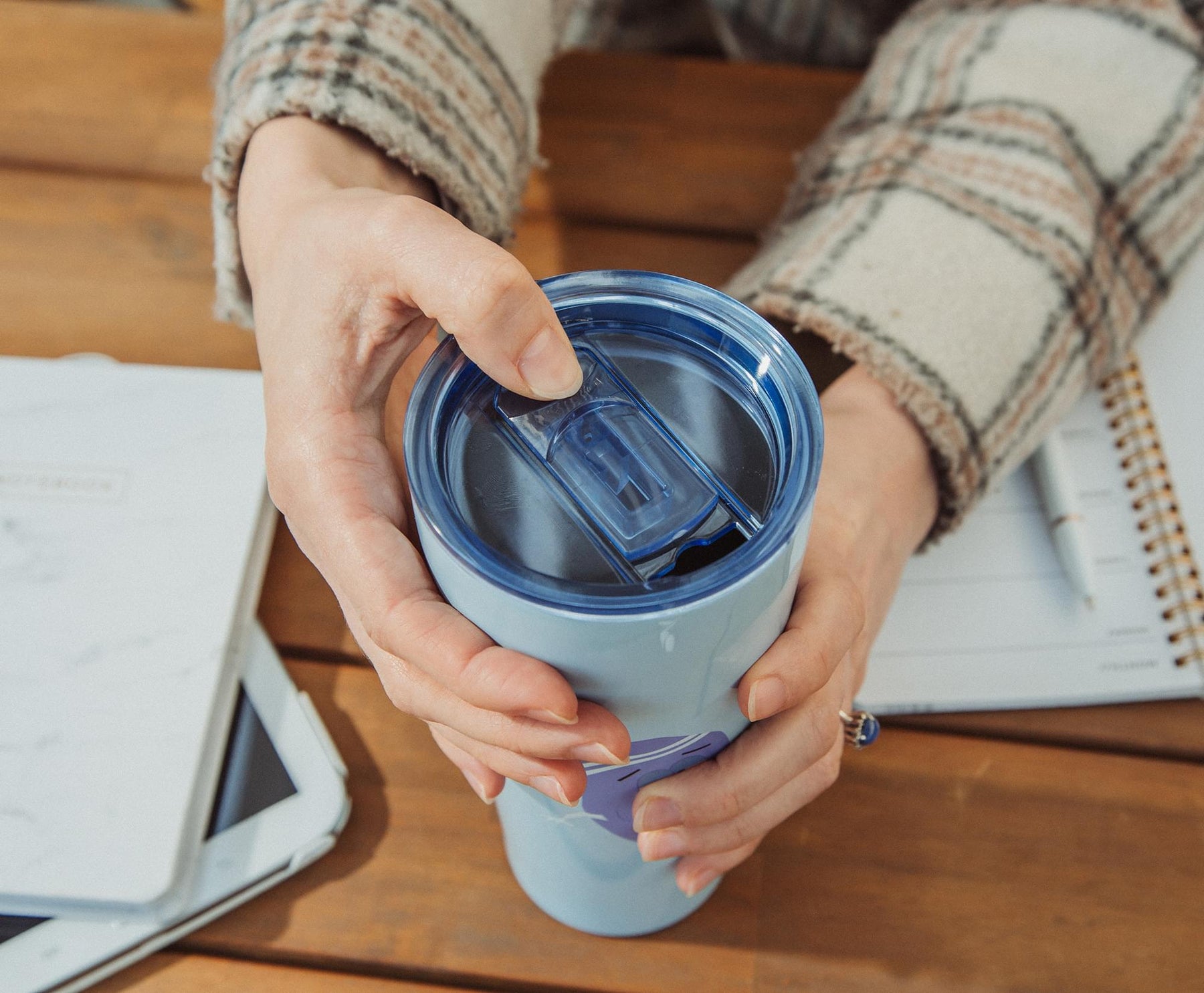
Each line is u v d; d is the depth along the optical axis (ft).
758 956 1.57
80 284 2.18
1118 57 1.94
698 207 2.32
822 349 1.79
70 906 1.49
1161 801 1.68
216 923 1.58
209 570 1.77
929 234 1.78
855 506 1.52
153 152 2.37
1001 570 1.87
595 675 0.96
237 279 1.78
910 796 1.69
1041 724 1.75
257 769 1.65
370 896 1.60
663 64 2.56
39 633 1.70
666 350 1.07
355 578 1.17
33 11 2.59
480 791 1.37
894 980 1.54
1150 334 2.15
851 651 1.47
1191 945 1.55
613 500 0.97
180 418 1.94
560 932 1.59
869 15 2.60
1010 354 1.72
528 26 1.96
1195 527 1.88
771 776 1.25
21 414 1.93
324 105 1.62
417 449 0.98
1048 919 1.58
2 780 1.57
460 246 1.13
